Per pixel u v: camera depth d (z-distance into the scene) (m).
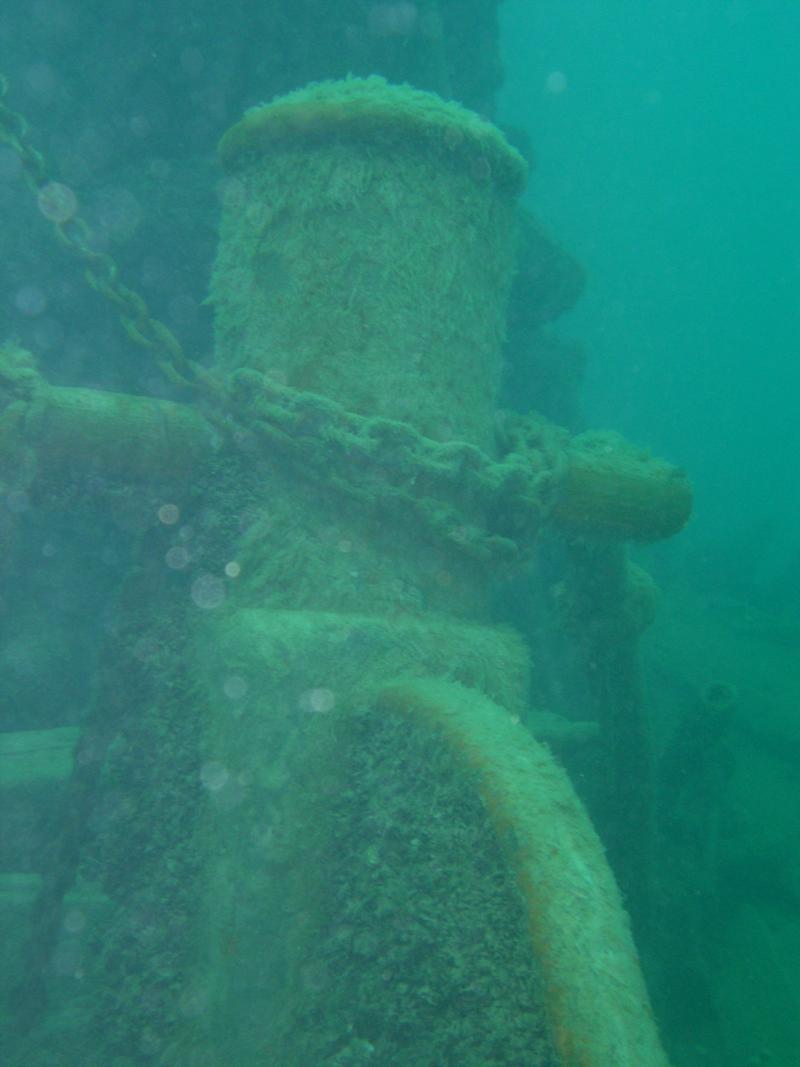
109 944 3.25
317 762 2.86
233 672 2.97
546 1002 1.87
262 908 2.71
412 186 3.33
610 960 1.92
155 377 6.54
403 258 3.32
